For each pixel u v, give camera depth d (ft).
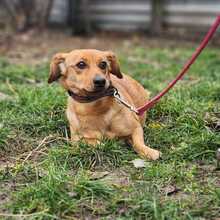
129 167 14.17
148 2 39.83
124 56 31.45
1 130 16.21
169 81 23.73
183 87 21.01
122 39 38.37
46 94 19.66
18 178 13.64
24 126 16.98
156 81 23.44
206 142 14.98
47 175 13.20
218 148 14.80
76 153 14.52
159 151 14.92
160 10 38.86
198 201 12.25
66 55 14.89
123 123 15.02
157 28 39.17
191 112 17.56
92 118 14.92
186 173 13.50
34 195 12.41
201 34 38.04
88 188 12.61
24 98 19.35
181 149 14.79
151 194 12.46
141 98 17.30
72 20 40.98
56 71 14.99
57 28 42.50
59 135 16.31
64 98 18.92
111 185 12.98
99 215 11.84
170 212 11.59
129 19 40.78
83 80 14.34
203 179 13.39
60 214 11.80
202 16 37.70
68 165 14.26
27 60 30.53
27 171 13.85
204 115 17.53
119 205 12.14
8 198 12.64
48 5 40.14
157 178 13.37
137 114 15.51
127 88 16.70
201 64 27.43
